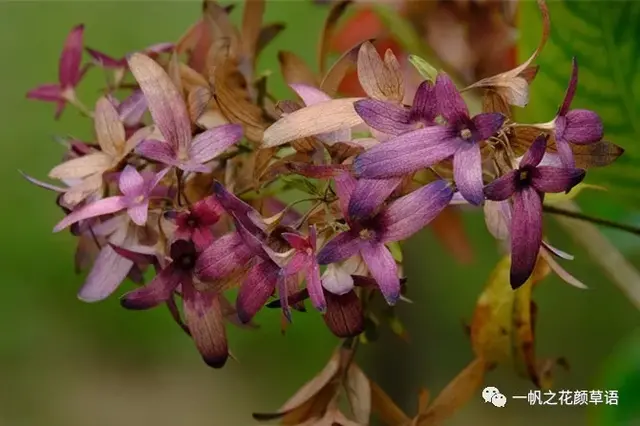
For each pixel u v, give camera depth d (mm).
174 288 289
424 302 420
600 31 335
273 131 281
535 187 272
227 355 294
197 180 307
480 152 276
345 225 282
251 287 282
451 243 394
